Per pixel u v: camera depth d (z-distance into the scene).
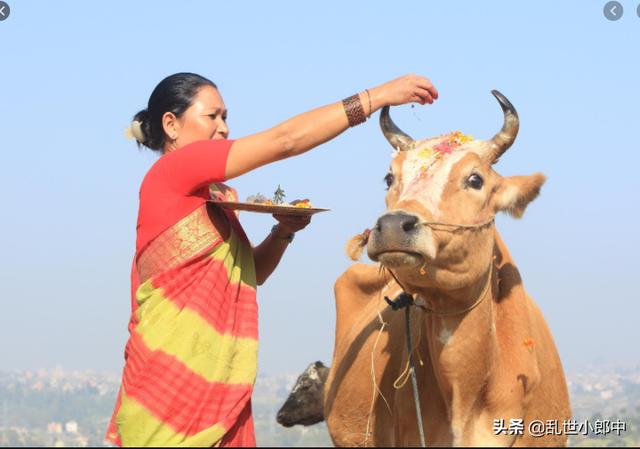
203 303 6.46
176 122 7.26
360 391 7.94
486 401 6.86
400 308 7.13
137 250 6.73
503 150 6.95
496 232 7.57
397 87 6.63
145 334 6.40
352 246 6.63
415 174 6.71
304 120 6.51
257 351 6.71
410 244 6.16
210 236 6.62
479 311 6.73
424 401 7.19
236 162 6.50
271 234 7.60
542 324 7.71
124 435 6.32
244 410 6.62
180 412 6.28
